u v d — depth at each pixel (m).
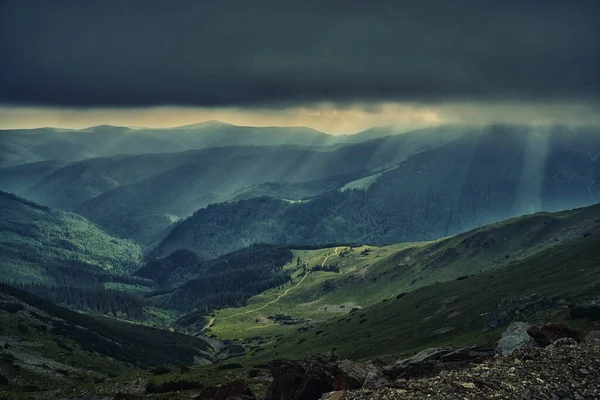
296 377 55.94
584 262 173.75
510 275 197.75
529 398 33.19
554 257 197.12
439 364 55.38
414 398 33.12
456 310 178.00
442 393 33.38
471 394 33.22
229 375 103.38
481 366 38.66
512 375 36.03
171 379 106.25
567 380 35.50
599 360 38.12
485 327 146.25
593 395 34.38
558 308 134.50
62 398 105.00
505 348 52.12
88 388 108.50
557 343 42.97
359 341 194.00
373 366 56.00
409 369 54.69
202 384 97.69
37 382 154.12
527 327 54.25
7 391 135.25
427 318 186.12
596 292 134.88
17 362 167.75
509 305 146.75
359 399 34.56
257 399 62.44
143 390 99.88
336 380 52.84
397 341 174.25
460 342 138.25
